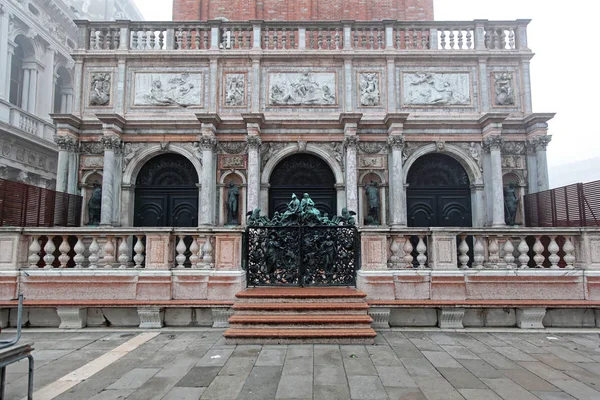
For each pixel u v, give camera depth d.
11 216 11.55
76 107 15.67
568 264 8.31
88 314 8.00
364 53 15.80
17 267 8.09
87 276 8.04
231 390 4.82
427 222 15.66
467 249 8.34
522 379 5.18
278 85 15.94
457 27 16.19
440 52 15.77
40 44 22.00
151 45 16.19
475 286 8.09
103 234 8.25
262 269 8.53
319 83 15.98
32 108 21.23
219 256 8.16
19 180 19.22
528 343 6.88
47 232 8.21
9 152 18.39
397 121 14.68
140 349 6.49
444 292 8.00
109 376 5.30
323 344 6.68
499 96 15.78
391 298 7.98
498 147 14.66
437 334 7.43
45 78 22.48
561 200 12.74
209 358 6.01
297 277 8.52
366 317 7.07
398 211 14.54
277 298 7.50
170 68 16.00
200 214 14.87
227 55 15.89
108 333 7.51
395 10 20.38
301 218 8.66
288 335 6.72
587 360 5.98
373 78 15.98
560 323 7.99
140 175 15.91
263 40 16.19
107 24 16.06
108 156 14.62
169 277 8.04
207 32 16.34
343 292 7.68
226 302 7.81
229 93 15.89
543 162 14.82
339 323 6.94
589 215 11.41
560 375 5.34
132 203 15.47
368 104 15.82
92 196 15.20
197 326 7.94
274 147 15.50
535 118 14.73
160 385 4.98
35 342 6.91
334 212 15.76
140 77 15.93
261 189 15.26
